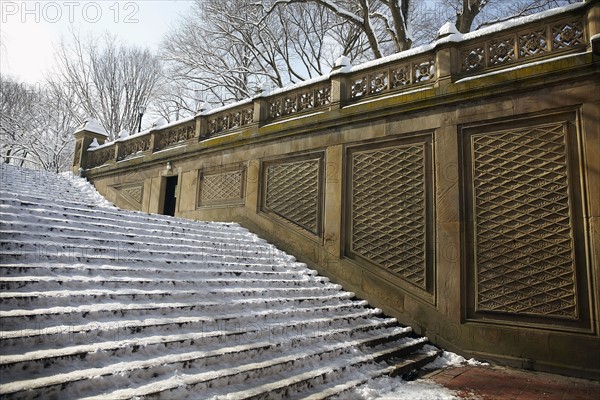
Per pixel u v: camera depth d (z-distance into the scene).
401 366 5.62
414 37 20.75
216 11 22.52
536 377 5.64
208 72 24.55
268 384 4.00
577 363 5.74
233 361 4.23
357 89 9.31
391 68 8.83
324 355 5.10
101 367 3.31
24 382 2.79
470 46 7.74
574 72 6.37
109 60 28.12
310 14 23.00
